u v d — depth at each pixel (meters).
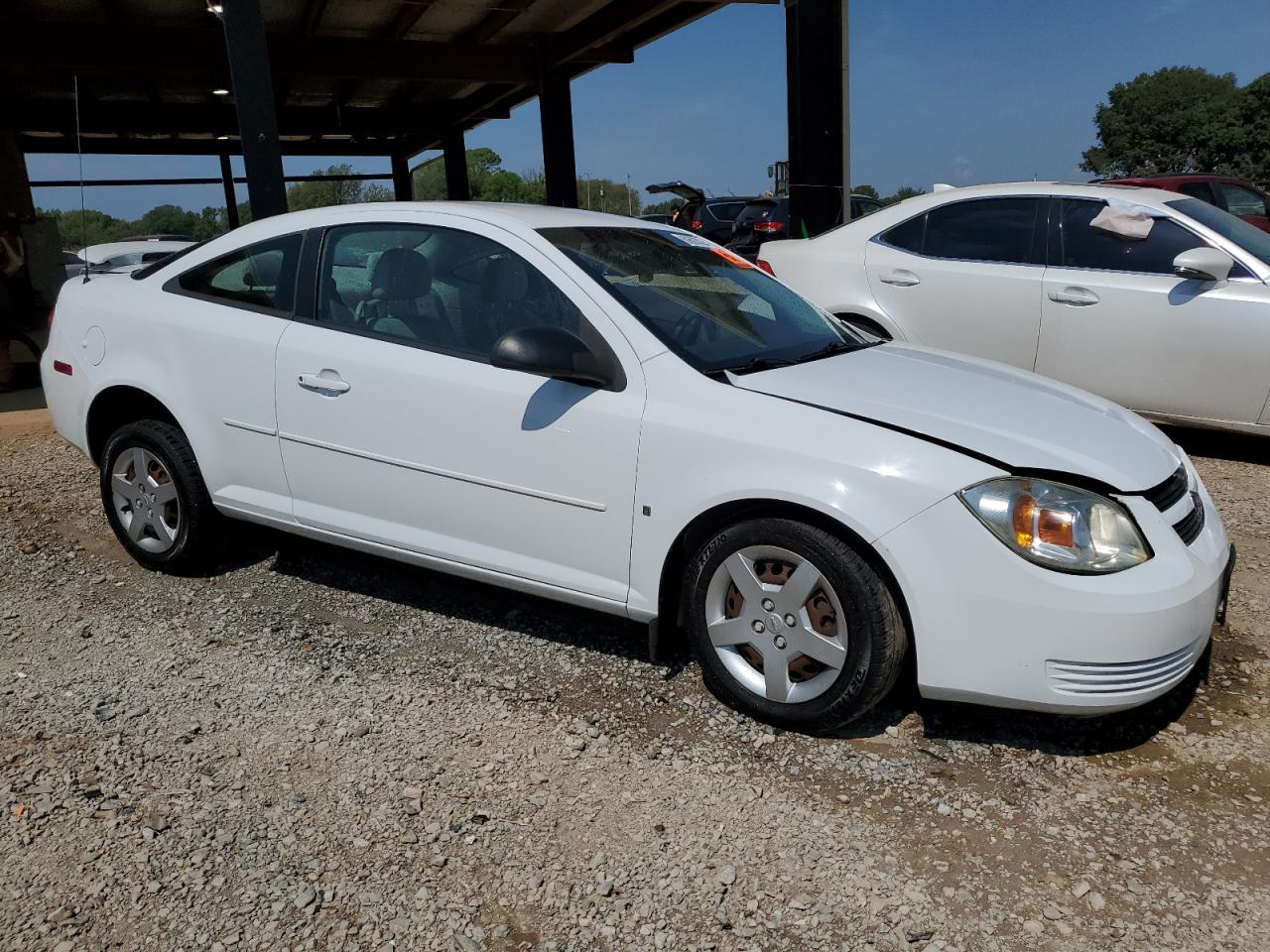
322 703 3.22
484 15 12.84
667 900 2.33
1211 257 5.42
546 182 14.88
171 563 4.24
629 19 12.13
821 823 2.61
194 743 2.98
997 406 3.11
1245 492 5.30
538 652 3.58
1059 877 2.41
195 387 3.98
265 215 7.12
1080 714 2.72
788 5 8.83
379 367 3.54
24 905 2.30
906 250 6.50
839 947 2.19
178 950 2.17
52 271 14.38
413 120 19.95
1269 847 2.50
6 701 3.23
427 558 3.58
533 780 2.79
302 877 2.40
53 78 14.55
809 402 2.98
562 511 3.25
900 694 3.25
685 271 3.74
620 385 3.15
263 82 6.96
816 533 2.83
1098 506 2.73
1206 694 3.24
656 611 3.17
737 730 3.05
